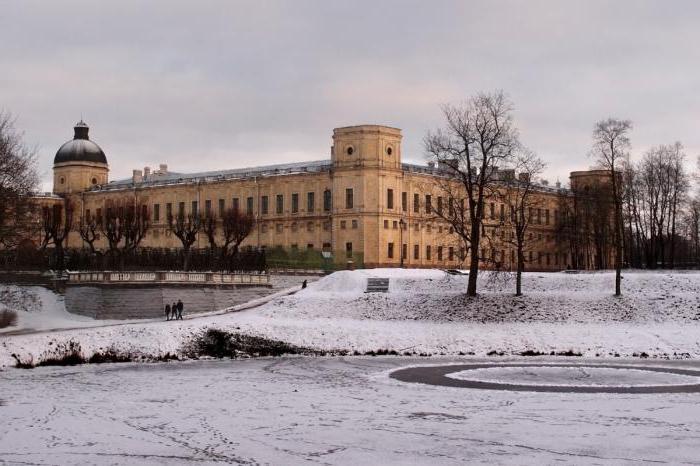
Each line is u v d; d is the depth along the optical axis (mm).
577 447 36312
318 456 35062
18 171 91375
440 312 91438
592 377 59250
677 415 43750
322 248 158750
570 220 168125
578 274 108188
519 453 35281
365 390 53812
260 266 129500
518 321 86938
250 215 151125
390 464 33656
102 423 42688
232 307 108000
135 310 102312
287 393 52719
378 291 107062
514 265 168375
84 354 70562
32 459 35062
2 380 58969
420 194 162125
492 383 56469
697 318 84125
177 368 66375
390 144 155750
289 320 92125
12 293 107188
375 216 152125
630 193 138375
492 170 98250
